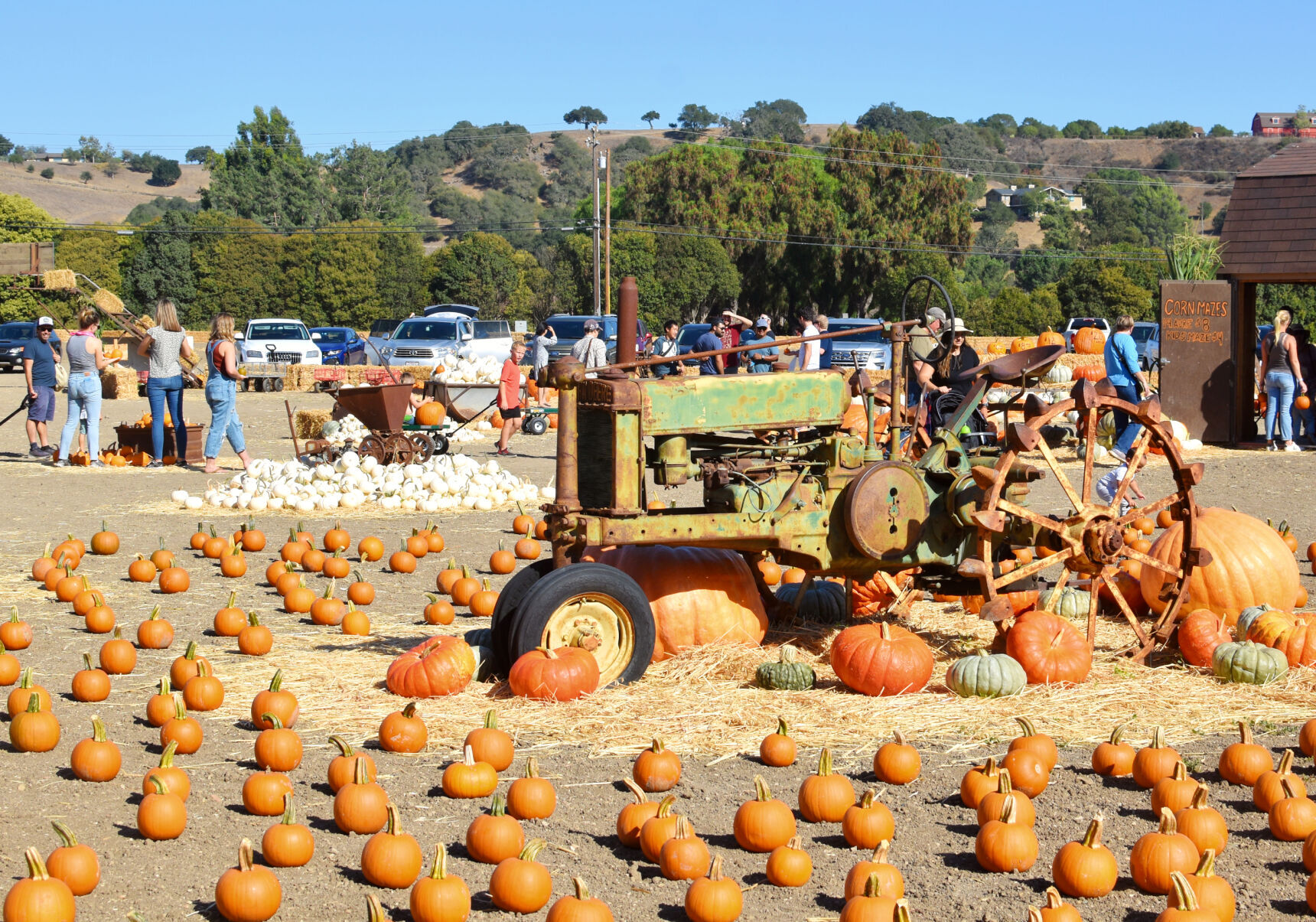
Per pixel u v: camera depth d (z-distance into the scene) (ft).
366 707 20.04
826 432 22.89
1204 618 22.66
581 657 20.25
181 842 14.89
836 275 220.43
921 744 18.51
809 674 21.04
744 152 229.45
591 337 61.36
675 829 14.32
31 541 36.50
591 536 21.08
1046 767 16.85
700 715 19.47
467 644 21.36
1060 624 21.63
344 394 54.34
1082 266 198.70
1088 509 23.27
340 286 219.20
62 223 231.30
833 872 14.10
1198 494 44.37
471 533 39.29
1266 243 58.90
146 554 35.09
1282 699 20.52
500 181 577.43
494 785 16.43
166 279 218.18
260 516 41.96
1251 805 16.15
